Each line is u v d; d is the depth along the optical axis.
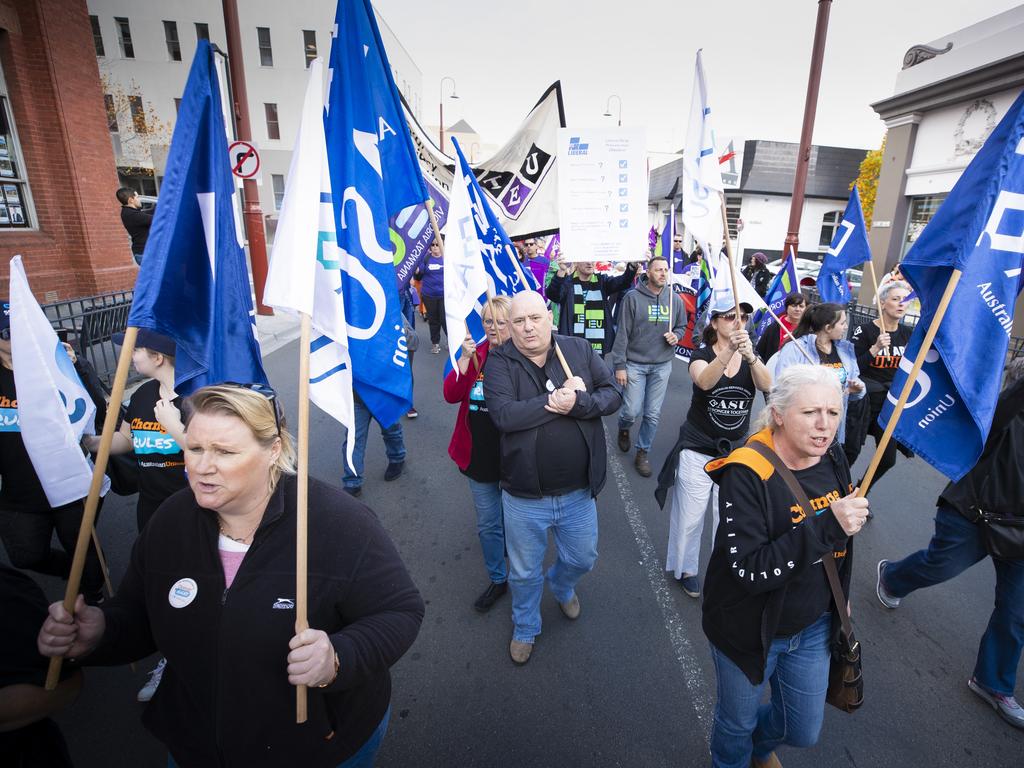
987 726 2.68
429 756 2.48
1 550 3.88
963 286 2.20
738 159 26.41
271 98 37.84
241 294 2.10
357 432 4.79
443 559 3.99
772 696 2.19
